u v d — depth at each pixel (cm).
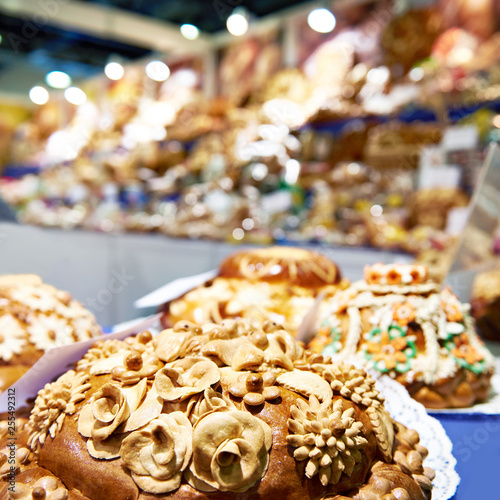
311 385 50
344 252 186
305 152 256
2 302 73
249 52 353
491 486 57
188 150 343
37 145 460
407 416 66
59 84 429
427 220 207
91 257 195
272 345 55
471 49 231
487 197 106
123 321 204
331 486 46
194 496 42
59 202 370
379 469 50
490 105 203
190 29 341
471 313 128
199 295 103
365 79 249
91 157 375
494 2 236
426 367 75
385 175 230
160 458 43
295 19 322
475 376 78
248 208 235
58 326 75
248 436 44
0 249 120
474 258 112
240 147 270
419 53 251
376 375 74
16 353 68
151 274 219
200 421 44
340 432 46
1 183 420
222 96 375
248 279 104
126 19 333
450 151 211
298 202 246
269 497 43
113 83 413
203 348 52
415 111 221
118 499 43
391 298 81
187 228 238
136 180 330
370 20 280
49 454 48
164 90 407
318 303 87
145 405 46
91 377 52
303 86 290
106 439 45
